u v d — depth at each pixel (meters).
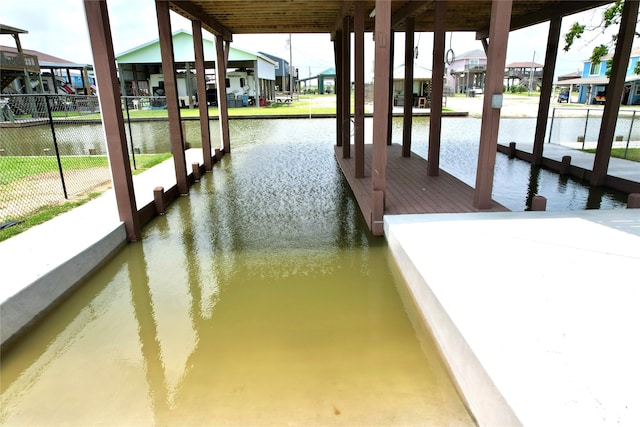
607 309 2.29
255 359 2.47
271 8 7.00
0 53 15.58
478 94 38.34
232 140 11.73
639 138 10.42
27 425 2.04
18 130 12.23
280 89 43.75
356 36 5.61
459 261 2.98
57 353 2.59
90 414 2.10
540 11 7.26
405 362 2.42
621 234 3.45
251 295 3.24
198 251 4.08
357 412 2.04
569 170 6.77
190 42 21.61
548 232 3.54
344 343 2.61
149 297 3.24
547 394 1.64
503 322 2.17
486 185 4.36
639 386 1.68
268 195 6.04
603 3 5.97
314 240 4.30
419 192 5.28
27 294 2.82
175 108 5.80
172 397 2.19
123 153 4.05
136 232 4.32
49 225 4.15
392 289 3.30
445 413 2.01
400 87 24.88
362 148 6.23
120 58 21.81
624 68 5.46
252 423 1.99
